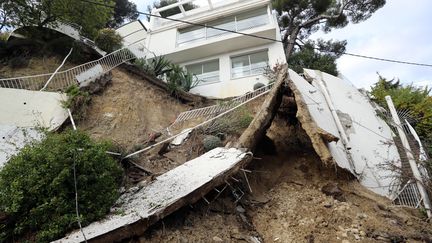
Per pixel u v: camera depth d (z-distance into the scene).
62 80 9.59
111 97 9.70
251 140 6.09
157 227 3.95
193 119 9.78
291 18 19.20
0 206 3.75
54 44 10.76
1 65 9.63
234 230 4.41
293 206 5.29
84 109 8.31
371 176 6.89
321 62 15.05
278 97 6.84
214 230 4.28
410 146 7.93
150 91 11.04
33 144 4.64
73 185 4.03
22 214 3.73
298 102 6.16
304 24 18.22
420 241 4.30
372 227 4.59
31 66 9.93
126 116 9.27
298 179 6.16
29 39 10.55
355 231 4.50
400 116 10.06
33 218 3.70
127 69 11.39
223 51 13.73
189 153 7.45
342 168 5.79
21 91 7.49
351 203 5.28
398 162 7.50
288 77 6.89
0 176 4.03
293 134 7.50
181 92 11.53
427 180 6.31
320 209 5.10
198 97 11.70
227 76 12.96
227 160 5.50
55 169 3.99
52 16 10.26
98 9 10.36
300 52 16.72
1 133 6.13
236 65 13.40
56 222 3.68
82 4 9.95
